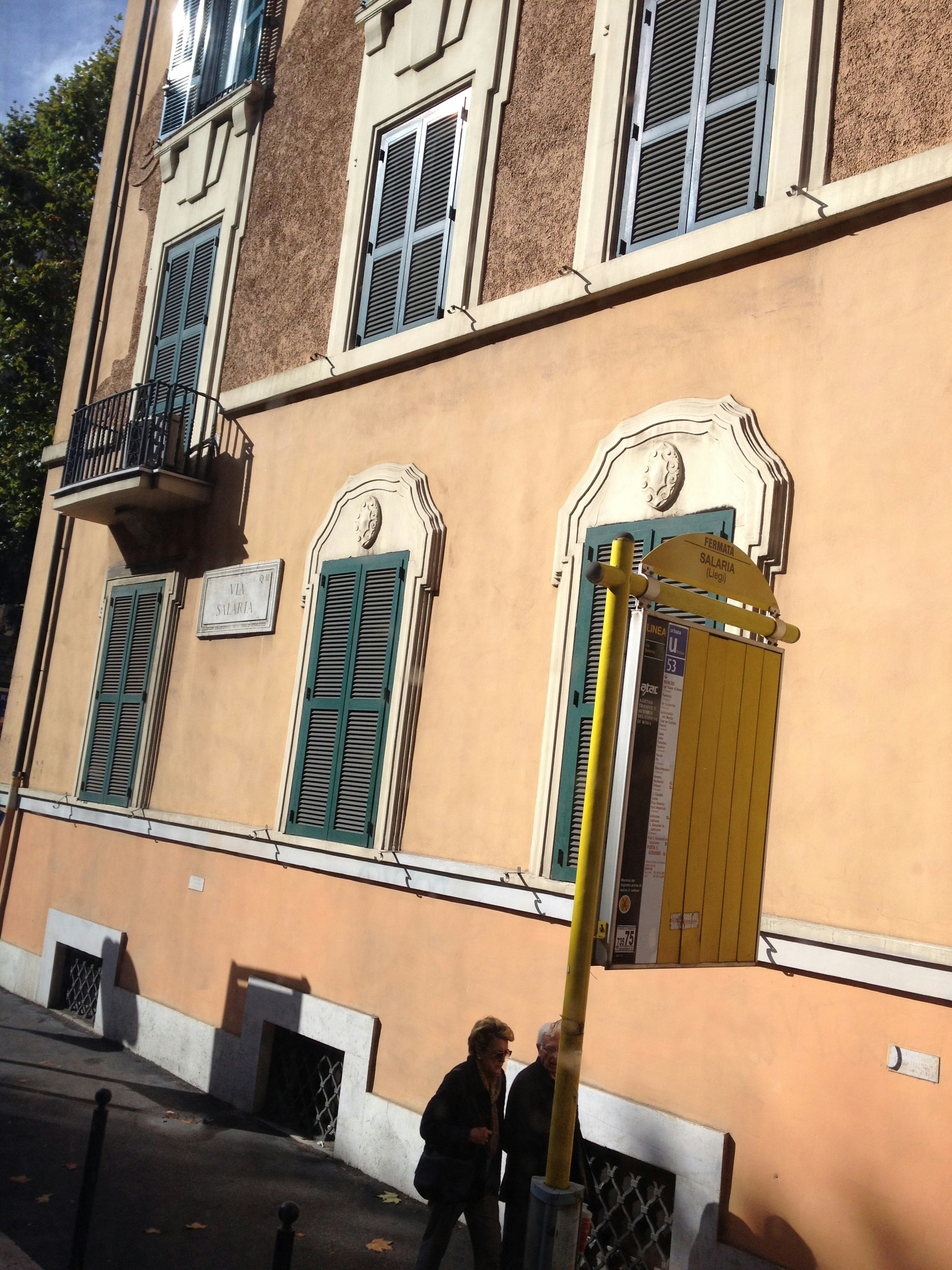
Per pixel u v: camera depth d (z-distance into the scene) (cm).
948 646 518
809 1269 512
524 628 740
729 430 623
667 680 414
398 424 889
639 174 735
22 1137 777
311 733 902
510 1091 540
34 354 2505
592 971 640
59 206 2547
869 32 614
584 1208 467
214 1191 704
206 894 996
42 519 1445
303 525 975
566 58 806
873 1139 502
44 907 1261
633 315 708
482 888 719
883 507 555
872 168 595
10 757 1378
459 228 854
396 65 970
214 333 1147
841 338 589
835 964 525
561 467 738
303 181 1076
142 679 1155
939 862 503
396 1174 735
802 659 574
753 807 458
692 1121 571
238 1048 909
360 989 805
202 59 1265
